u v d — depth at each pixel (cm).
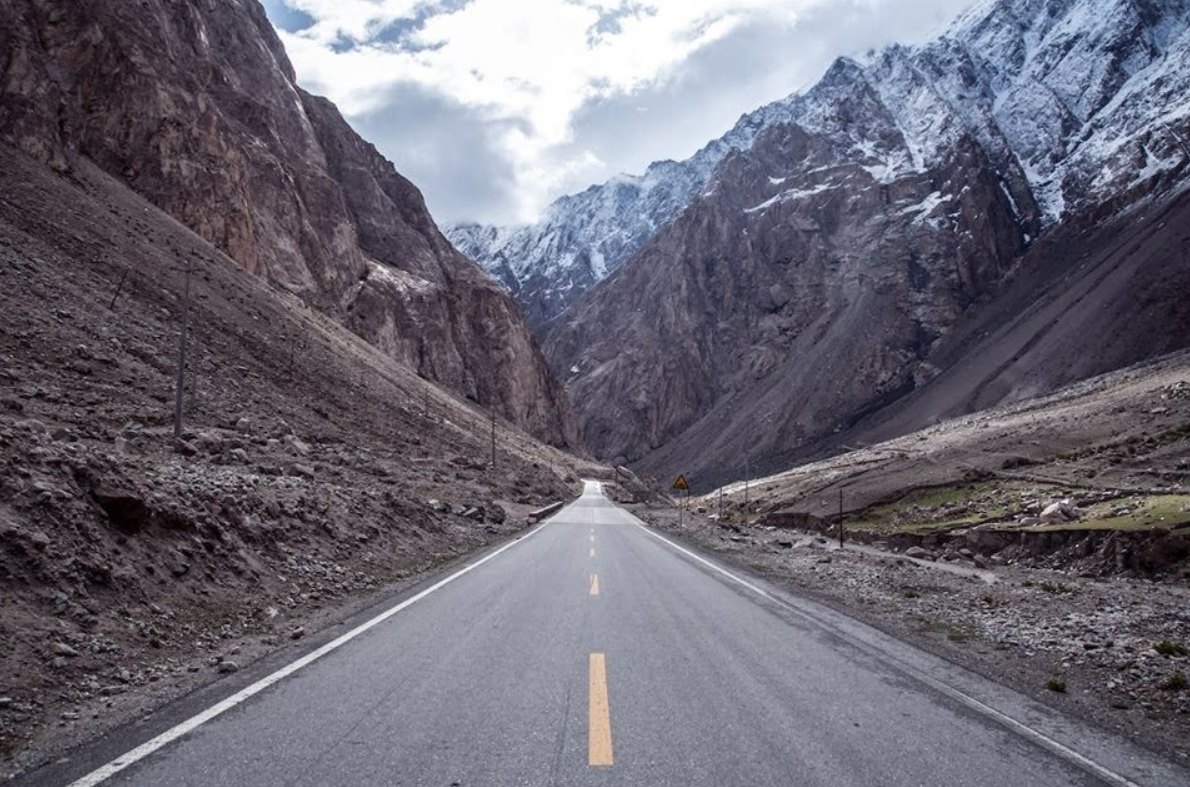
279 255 8412
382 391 6003
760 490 10069
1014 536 4169
